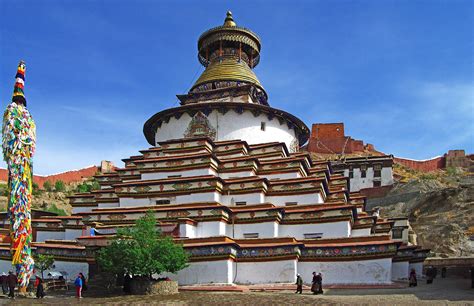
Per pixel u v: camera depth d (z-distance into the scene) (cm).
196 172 3200
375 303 1927
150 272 2297
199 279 2508
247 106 3603
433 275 3381
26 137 2508
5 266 2844
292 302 1964
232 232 2838
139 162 3341
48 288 2494
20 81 2575
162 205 2984
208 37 4216
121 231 2398
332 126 10162
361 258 2556
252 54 4319
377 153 10000
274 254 2550
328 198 3297
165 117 3778
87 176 8312
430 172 9500
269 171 3247
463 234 5281
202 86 4016
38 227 3341
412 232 4888
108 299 2139
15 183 2450
